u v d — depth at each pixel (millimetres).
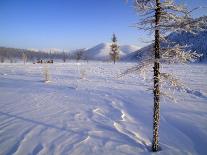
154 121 8312
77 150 8422
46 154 8156
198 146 8742
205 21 6461
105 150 8445
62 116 12453
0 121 11727
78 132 10094
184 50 7070
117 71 39938
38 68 48844
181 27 6793
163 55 7344
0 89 21766
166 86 20938
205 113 12273
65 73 36688
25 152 8328
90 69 45562
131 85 23141
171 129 10445
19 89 21625
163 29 7059
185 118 11523
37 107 14492
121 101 15891
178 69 43750
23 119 11984
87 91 19875
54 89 21281
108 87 21891
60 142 9086
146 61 7637
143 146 8820
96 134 9867
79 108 14156
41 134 9906
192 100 15539
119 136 9680
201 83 23984
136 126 10938
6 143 9070
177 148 8641
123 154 8172
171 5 6910
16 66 56281
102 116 12414
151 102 15109
